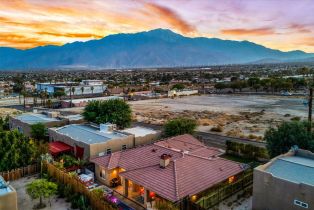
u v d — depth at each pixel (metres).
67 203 29.58
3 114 89.94
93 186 33.78
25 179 35.47
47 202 29.80
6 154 36.06
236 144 47.28
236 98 135.62
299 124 37.03
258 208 27.14
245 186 33.06
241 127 70.56
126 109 57.00
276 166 28.73
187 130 49.69
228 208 28.53
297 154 32.53
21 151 37.47
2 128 59.09
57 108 108.25
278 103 114.62
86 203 28.14
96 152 39.84
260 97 137.38
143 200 29.78
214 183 29.48
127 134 45.81
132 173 31.22
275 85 151.62
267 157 43.38
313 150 34.25
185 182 28.52
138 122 78.44
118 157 36.22
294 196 24.58
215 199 29.27
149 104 118.25
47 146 42.19
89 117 54.94
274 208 25.97
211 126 71.88
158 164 32.09
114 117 53.97
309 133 35.97
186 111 97.88
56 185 29.89
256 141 56.44
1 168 35.38
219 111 97.31
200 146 41.84
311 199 23.55
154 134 48.59
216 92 165.12
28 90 168.50
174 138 43.72
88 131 47.75
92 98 128.38
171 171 30.03
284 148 36.16
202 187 28.38
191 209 25.61
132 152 37.00
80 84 171.38
